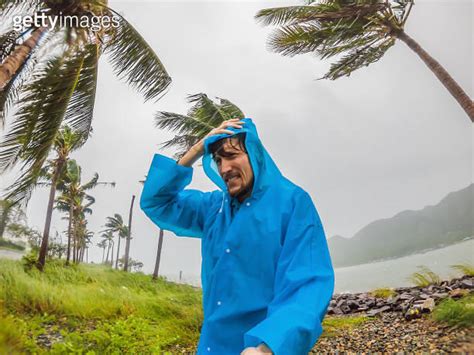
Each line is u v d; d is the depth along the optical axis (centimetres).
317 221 96
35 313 828
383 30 870
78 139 690
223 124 111
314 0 916
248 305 92
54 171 1714
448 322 502
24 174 524
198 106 1080
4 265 1264
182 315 885
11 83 645
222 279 98
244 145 106
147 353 531
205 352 96
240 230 99
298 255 87
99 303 939
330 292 80
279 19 916
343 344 569
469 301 550
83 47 609
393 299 857
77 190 2512
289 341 67
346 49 930
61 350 447
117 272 2067
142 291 1473
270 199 101
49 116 539
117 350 480
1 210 535
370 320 724
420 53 856
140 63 698
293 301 77
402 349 464
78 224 3447
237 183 104
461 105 782
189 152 127
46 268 1602
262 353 66
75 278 1580
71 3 602
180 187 132
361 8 816
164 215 132
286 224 96
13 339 523
